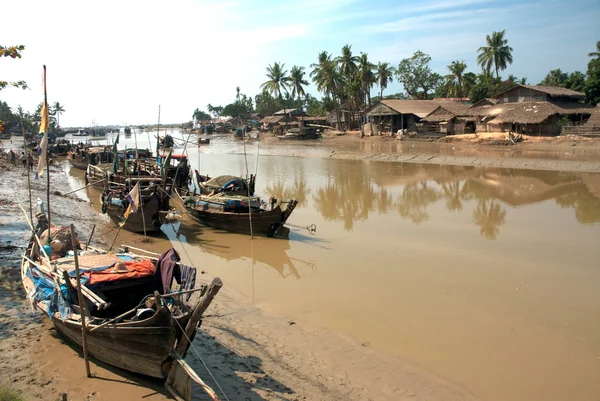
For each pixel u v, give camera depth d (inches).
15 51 552.1
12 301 454.9
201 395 327.3
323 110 3560.5
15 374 335.0
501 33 2881.4
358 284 544.4
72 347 376.5
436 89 3442.4
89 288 352.5
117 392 320.8
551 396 343.3
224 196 842.2
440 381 360.2
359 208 937.5
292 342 412.5
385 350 402.0
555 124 1878.7
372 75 2829.7
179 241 740.7
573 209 870.4
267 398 326.3
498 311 471.8
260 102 4569.4
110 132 4938.5
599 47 2391.7
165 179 901.2
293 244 706.8
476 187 1106.7
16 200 951.0
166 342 311.0
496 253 637.9
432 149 1881.2
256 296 515.2
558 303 486.9
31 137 2578.7
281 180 1311.5
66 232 470.6
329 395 335.9
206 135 3870.6
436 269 586.2
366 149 2033.7
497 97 2207.2
